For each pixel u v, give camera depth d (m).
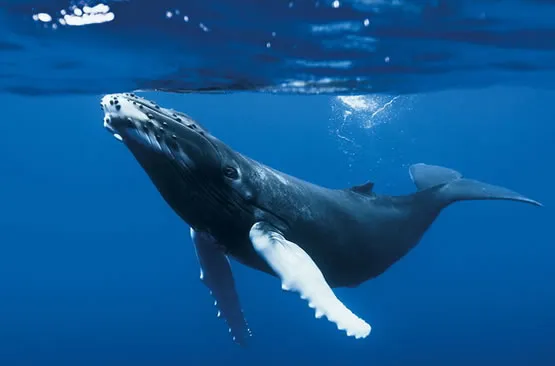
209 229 8.02
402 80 15.11
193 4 9.00
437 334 26.44
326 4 9.07
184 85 14.94
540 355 22.92
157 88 15.51
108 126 7.35
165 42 11.00
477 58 13.18
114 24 10.04
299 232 8.22
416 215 9.83
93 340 27.55
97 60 12.51
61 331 29.27
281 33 10.48
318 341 26.31
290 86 15.40
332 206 8.63
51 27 10.32
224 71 13.19
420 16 9.81
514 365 21.89
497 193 10.27
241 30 10.27
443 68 14.01
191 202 7.76
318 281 6.87
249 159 8.23
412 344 25.11
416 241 9.99
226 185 7.77
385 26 10.26
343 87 15.87
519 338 25.36
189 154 7.55
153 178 7.70
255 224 7.79
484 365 21.97
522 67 14.61
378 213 9.27
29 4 9.12
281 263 7.16
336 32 10.51
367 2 9.02
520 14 9.84
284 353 24.70
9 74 14.90
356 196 9.22
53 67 13.66
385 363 22.80
